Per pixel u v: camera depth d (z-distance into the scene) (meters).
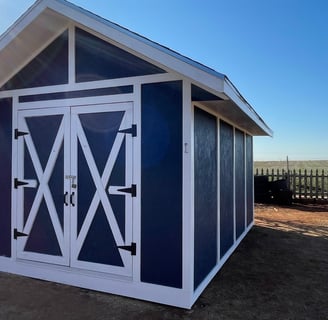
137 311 3.18
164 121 3.41
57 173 3.97
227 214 5.09
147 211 3.47
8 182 4.29
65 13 3.43
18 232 4.19
